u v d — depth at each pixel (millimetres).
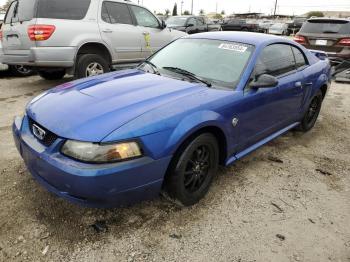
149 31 7523
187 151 2615
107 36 6641
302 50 4422
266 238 2580
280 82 3676
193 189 2867
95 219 2658
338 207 3053
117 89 2920
